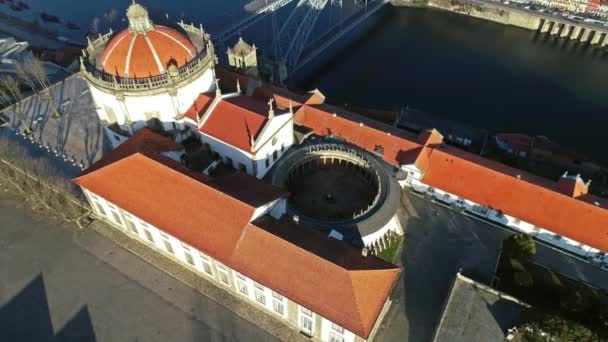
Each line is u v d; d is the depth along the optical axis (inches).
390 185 2940.5
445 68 5334.6
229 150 2851.9
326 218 2886.3
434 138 3277.6
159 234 2586.1
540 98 4847.4
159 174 2544.3
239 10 5521.7
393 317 2442.2
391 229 2832.2
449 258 2723.9
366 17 6013.8
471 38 5969.5
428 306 2486.5
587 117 4586.6
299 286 2167.8
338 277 2137.1
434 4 6717.5
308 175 3228.3
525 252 2539.4
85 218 2994.6
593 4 5959.6
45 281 2652.6
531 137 4040.4
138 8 2664.9
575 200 2738.7
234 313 2487.7
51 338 2389.3
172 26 3304.6
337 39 5753.0
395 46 5782.5
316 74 5221.5
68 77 4261.8
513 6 6284.5
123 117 2896.2
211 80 3085.6
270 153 2952.8
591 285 2596.0
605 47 5753.0
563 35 5994.1
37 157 3334.2
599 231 2662.4
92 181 2657.5
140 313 2488.9
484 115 4586.6
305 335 2391.7
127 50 2709.2
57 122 3693.4
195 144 3041.3
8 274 2694.4
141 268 2706.7
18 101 3993.6
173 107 2886.3
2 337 2394.2
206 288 2603.3
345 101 4756.4
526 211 2810.0
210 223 2378.2
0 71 4630.9
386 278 2244.1
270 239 2273.6
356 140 3316.9
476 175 2967.5
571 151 3924.7
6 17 6343.5
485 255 2738.7
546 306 2436.0
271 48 5123.0
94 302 2541.8
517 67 5378.9
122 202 2554.1
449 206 3046.3
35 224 2974.9
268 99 3599.9
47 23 6200.8
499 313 2353.6
